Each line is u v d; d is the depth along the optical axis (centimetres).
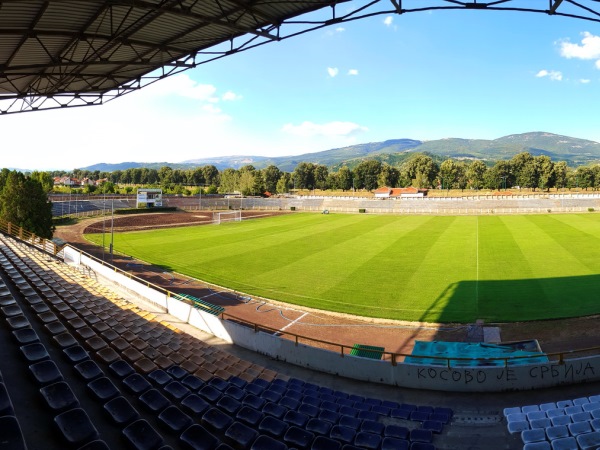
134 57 1789
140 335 1590
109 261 3866
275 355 1700
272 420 1038
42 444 741
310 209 10344
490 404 1291
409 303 2503
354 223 6900
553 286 2655
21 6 1172
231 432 961
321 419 1091
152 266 3666
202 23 1434
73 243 4888
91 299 1967
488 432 1107
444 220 6862
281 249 4450
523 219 6475
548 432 984
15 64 1700
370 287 2873
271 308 2509
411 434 1052
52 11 1227
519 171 13812
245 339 1809
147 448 799
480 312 2278
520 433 1066
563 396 1302
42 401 848
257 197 12469
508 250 3909
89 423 783
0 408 743
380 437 1000
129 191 12181
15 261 2291
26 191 4031
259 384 1403
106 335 1441
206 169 19712
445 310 2348
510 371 1357
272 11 1324
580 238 4338
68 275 2439
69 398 855
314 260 3822
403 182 15625
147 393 1014
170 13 1239
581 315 2128
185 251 4409
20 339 1081
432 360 1700
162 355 1406
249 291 2867
